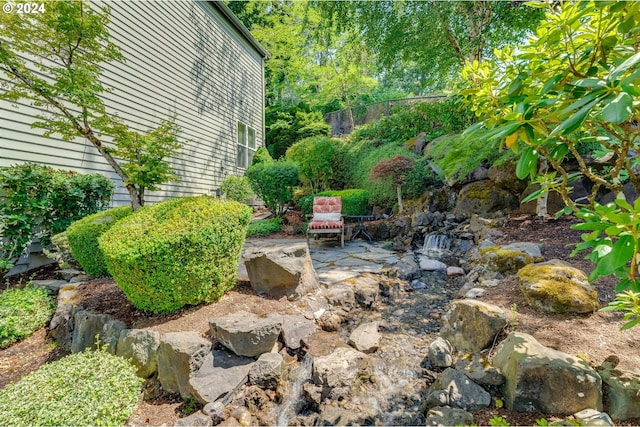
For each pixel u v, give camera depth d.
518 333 1.96
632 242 1.06
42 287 3.52
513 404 1.66
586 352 1.81
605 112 0.98
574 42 1.40
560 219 4.57
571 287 2.32
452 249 5.02
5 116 4.09
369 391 2.11
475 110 1.94
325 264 4.49
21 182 3.81
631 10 1.13
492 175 5.70
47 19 3.39
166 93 7.02
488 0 5.64
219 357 2.31
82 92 3.43
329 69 15.67
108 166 5.55
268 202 8.03
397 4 6.32
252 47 11.29
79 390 1.93
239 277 3.65
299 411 2.05
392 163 6.08
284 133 15.35
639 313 1.36
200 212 2.91
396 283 3.79
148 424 2.00
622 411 1.49
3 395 1.88
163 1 6.96
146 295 2.64
